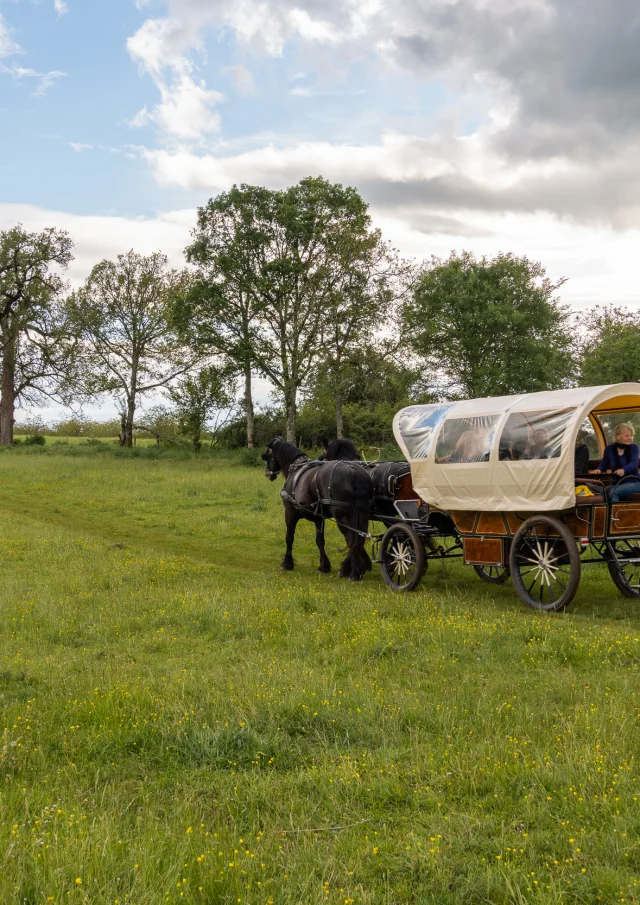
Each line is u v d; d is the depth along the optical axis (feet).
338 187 130.00
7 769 16.19
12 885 10.99
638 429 34.27
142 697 19.81
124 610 30.94
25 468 105.60
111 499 74.02
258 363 130.82
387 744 17.02
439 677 21.72
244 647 25.80
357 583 38.96
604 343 124.88
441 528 36.63
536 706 19.02
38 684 21.86
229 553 49.75
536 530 31.24
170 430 164.96
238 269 130.52
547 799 14.10
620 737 16.55
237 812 14.25
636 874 11.78
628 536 30.86
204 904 11.20
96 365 169.27
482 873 11.83
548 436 30.12
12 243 175.83
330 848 12.88
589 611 31.09
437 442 34.91
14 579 37.06
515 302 130.93
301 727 17.99
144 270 166.40
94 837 12.67
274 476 47.19
